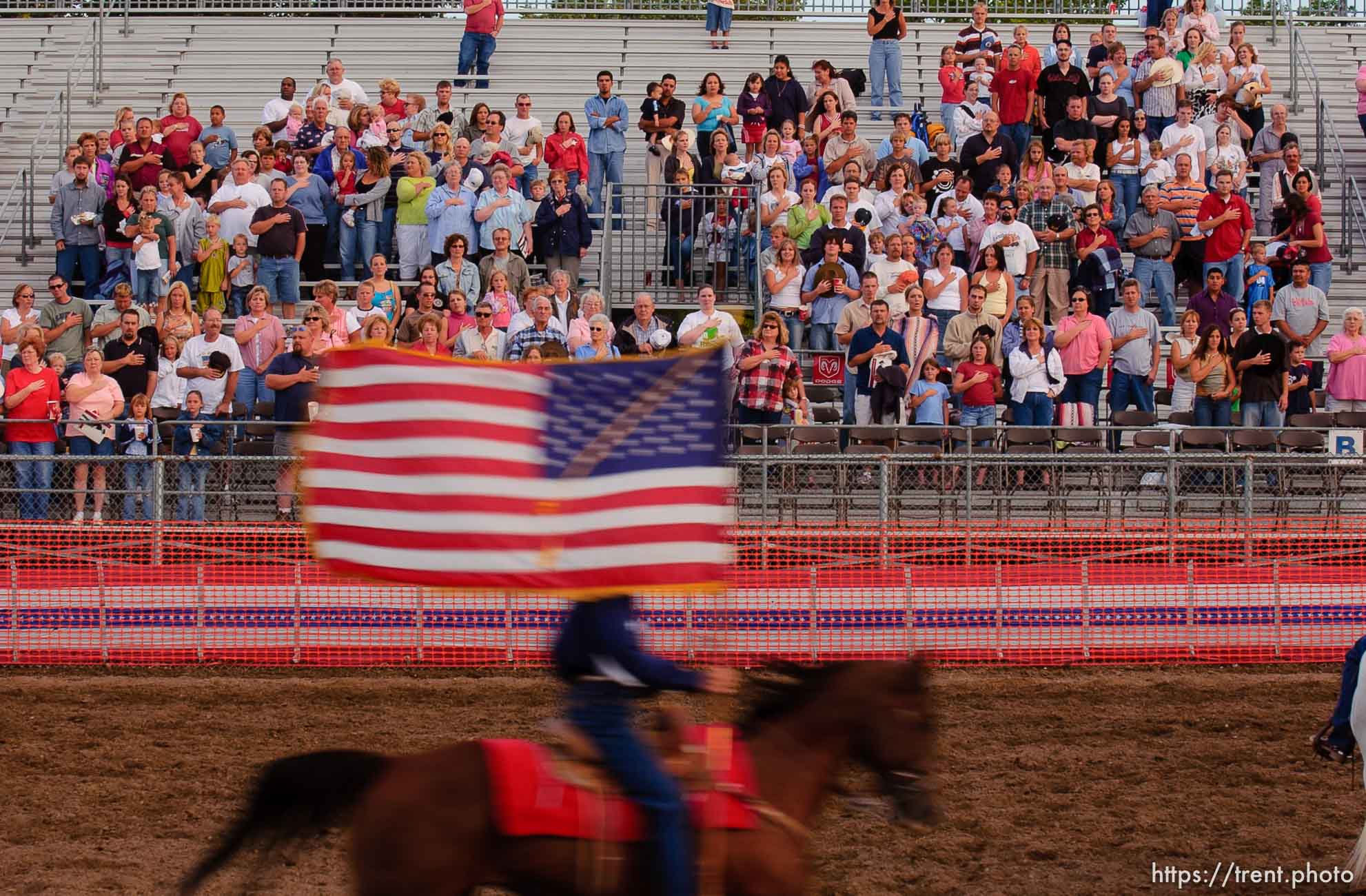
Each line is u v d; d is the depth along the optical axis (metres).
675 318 21.86
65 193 22.20
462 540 6.15
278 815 6.23
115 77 29.20
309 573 14.79
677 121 24.45
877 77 27.64
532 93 28.52
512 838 6.07
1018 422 18.91
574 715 6.12
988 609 14.74
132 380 18.22
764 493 14.82
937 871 9.23
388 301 19.72
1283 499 15.60
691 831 6.10
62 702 13.34
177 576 14.77
